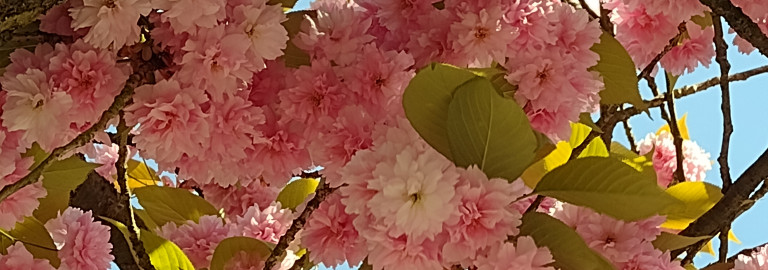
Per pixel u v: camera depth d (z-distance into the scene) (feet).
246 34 1.68
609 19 2.40
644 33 2.38
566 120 1.83
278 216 2.61
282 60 1.87
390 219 1.41
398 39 1.97
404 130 1.55
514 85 1.82
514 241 1.54
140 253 2.21
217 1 1.61
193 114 1.70
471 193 1.45
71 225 2.08
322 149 1.75
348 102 1.82
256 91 1.86
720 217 2.10
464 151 1.54
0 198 1.59
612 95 2.02
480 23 1.82
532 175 2.10
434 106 1.54
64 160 1.84
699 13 2.16
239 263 2.25
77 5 1.69
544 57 1.83
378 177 1.42
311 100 1.82
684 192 2.14
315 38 1.82
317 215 1.77
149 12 1.60
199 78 1.67
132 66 1.71
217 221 2.60
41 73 1.61
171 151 1.73
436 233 1.43
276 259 1.89
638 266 1.79
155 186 2.65
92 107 1.66
